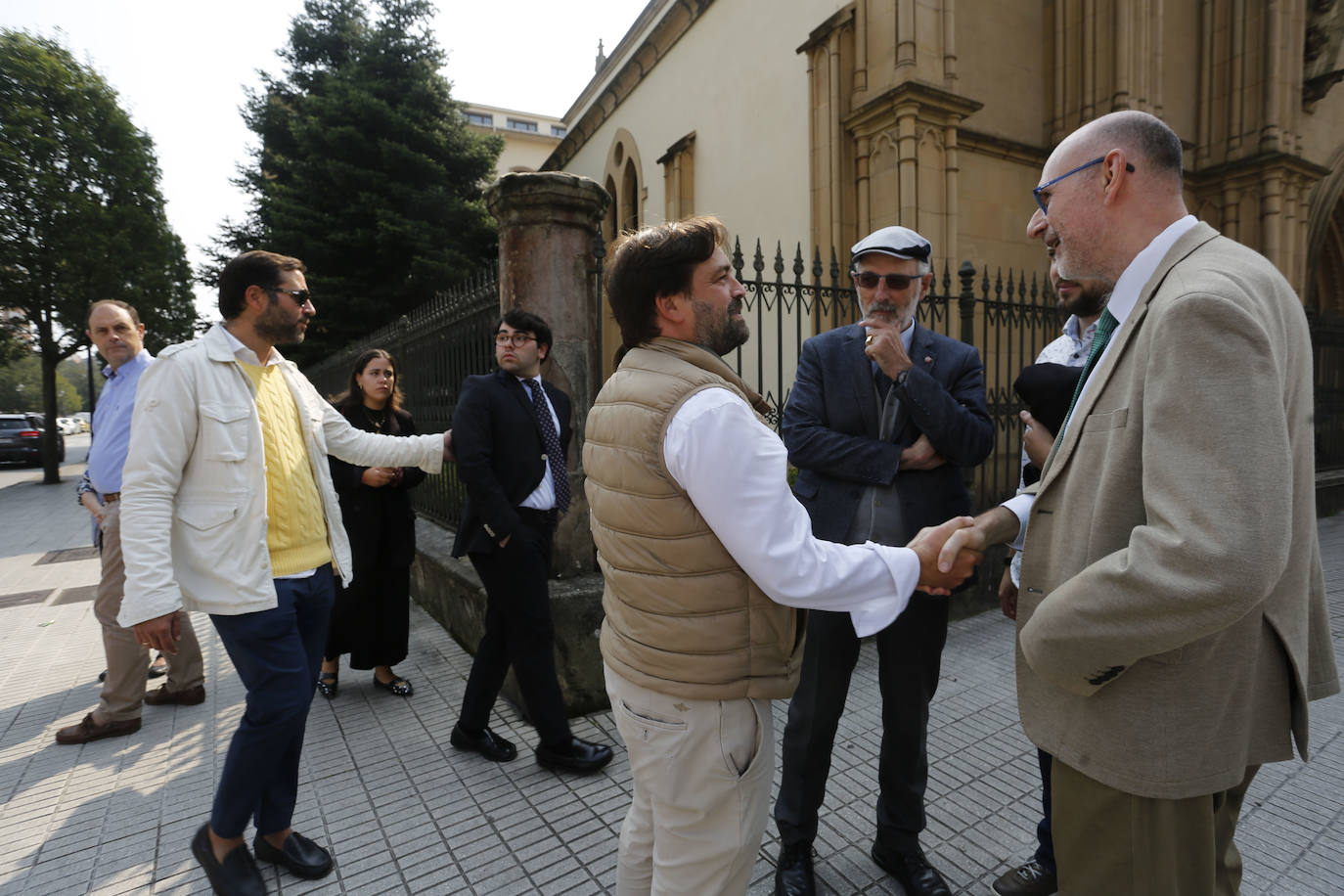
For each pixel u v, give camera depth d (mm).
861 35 6676
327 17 15703
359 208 13820
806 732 2045
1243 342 928
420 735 3215
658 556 1238
